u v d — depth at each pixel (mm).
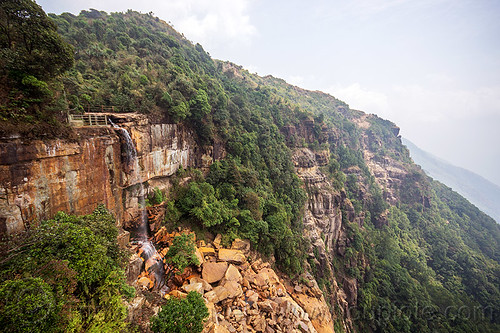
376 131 128375
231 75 76438
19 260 9633
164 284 19594
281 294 23516
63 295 9406
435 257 74875
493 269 70750
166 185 27844
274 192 43906
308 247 41469
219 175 33438
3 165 11617
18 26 14078
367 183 84688
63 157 14812
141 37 45000
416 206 94625
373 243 62469
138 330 13250
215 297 18438
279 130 61188
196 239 26375
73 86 23094
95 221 14266
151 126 24469
